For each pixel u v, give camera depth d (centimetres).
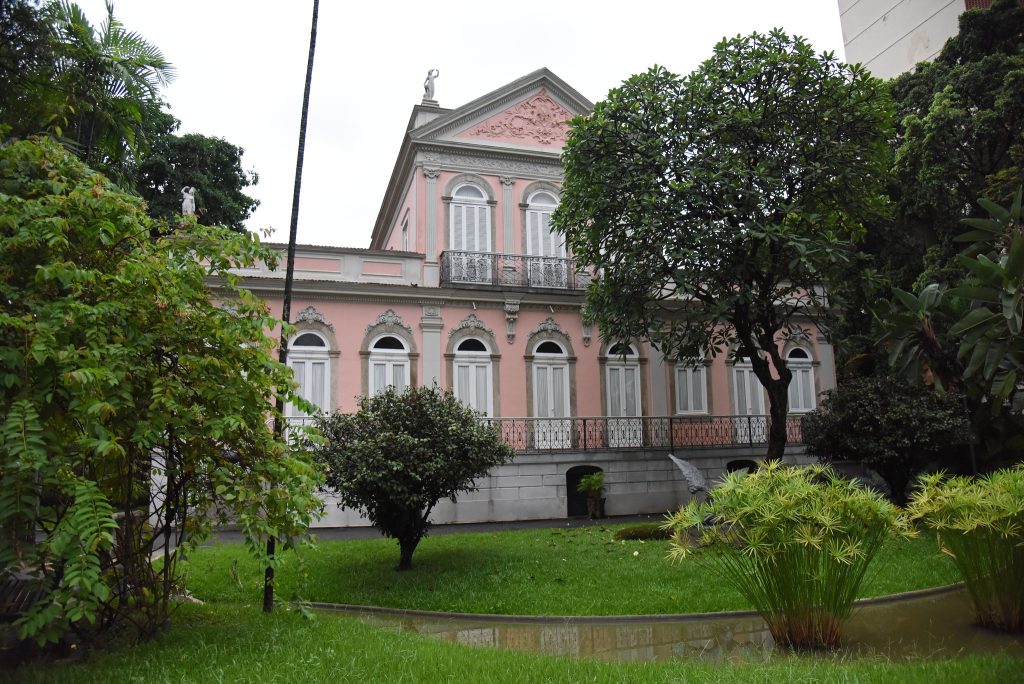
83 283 534
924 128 1730
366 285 1764
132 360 541
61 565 498
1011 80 1644
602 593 865
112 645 564
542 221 2030
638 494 1866
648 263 1361
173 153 2489
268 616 692
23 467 425
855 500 590
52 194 570
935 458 1650
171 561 666
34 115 884
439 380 1811
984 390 980
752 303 1323
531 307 1919
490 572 982
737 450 1978
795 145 1348
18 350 478
